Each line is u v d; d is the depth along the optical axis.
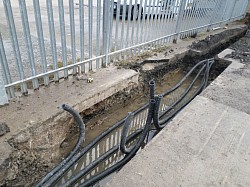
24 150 1.90
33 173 1.98
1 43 1.95
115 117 3.07
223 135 2.22
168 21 4.17
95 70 3.09
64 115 2.24
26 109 2.14
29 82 2.61
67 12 6.52
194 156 1.95
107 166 2.39
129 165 1.82
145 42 3.77
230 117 2.51
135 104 3.43
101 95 2.65
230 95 2.97
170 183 1.69
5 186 1.70
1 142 1.76
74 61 2.72
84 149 2.25
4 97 2.10
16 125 1.92
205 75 3.95
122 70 3.21
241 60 4.29
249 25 7.40
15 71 2.81
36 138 2.01
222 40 5.57
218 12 6.05
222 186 1.69
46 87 2.53
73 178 2.00
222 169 1.84
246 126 2.38
